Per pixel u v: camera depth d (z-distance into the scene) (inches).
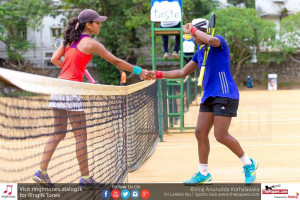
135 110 327.0
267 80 1882.4
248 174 249.3
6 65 1745.8
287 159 332.8
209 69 239.0
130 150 302.0
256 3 2151.8
